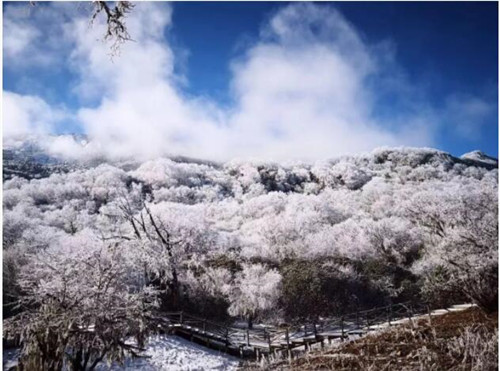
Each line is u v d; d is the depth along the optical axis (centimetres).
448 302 2009
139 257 2372
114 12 600
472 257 1519
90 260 1371
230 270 2817
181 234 2745
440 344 1118
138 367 1430
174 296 2398
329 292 2570
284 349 1702
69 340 1132
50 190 2941
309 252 3092
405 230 3027
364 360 1135
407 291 2588
